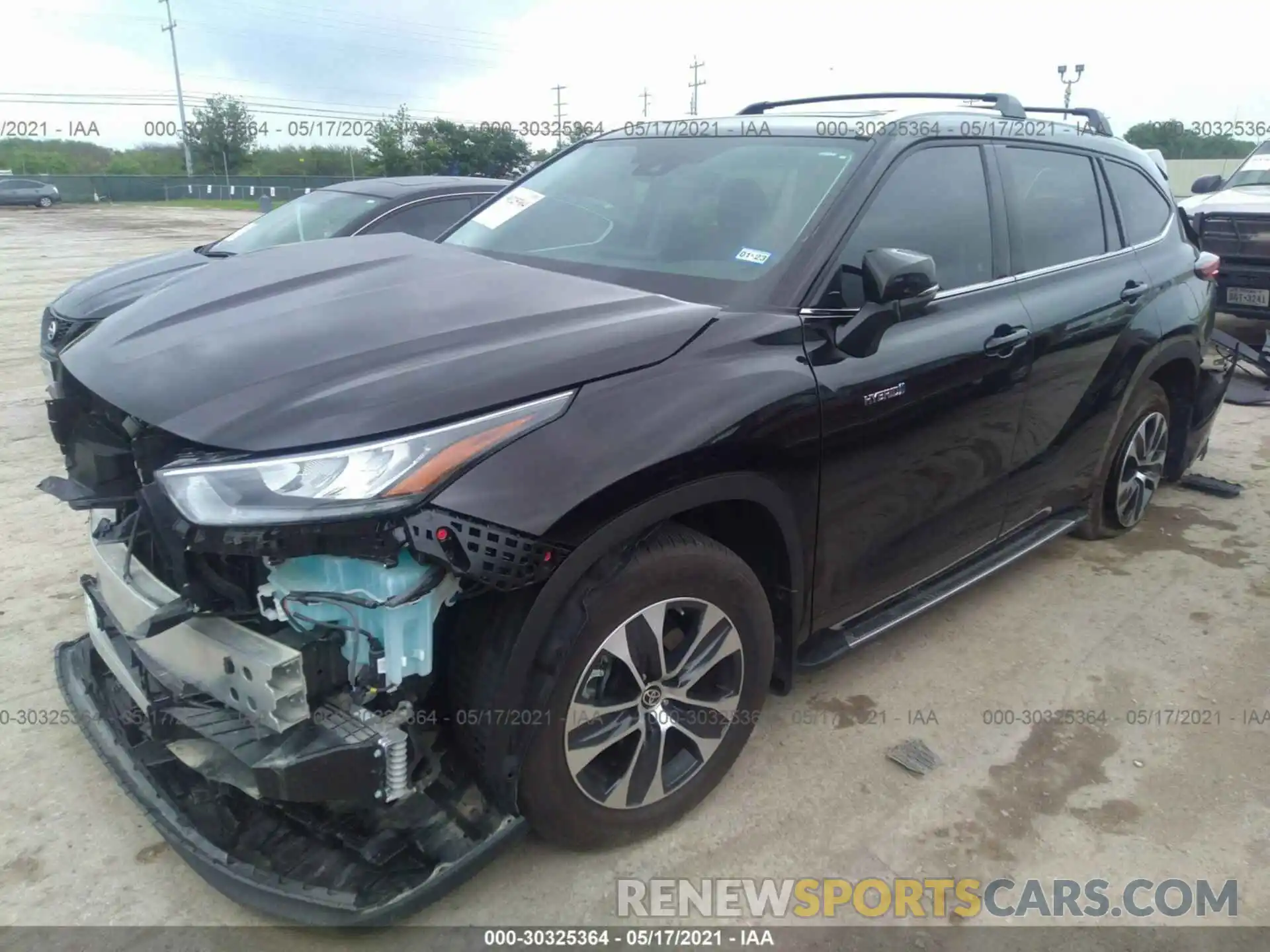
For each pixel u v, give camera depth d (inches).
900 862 101.0
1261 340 356.8
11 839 99.4
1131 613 155.3
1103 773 115.9
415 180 274.2
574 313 96.7
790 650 110.7
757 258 109.4
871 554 117.0
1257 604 159.2
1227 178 409.7
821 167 117.1
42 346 219.0
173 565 78.9
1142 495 182.1
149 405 83.3
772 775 113.5
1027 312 133.0
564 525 79.7
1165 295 167.3
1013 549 150.8
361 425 76.5
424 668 79.4
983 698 130.6
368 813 91.0
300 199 277.3
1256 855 103.3
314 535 72.8
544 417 82.0
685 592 93.6
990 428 129.1
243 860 87.0
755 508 98.7
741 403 93.0
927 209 121.6
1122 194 166.2
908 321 115.0
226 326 95.7
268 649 78.5
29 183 1716.3
